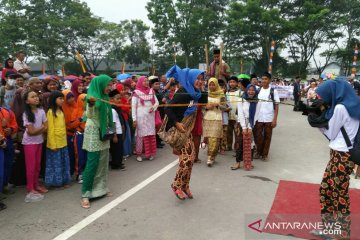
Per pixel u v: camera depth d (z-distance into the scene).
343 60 33.62
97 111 4.61
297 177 5.83
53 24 32.31
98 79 4.61
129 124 7.49
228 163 6.83
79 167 5.73
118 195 5.01
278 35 31.09
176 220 4.13
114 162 6.39
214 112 6.50
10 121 4.98
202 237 3.71
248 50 35.03
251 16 30.55
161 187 5.35
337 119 3.37
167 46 35.97
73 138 5.75
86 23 33.72
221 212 4.36
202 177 5.85
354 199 4.74
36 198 4.88
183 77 4.54
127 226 3.98
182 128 4.46
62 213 4.38
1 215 4.34
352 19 32.84
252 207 4.52
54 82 6.03
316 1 32.12
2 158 4.65
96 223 4.07
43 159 5.60
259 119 6.84
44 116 5.05
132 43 43.38
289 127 11.55
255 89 6.23
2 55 30.03
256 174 6.02
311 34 32.47
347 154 3.40
